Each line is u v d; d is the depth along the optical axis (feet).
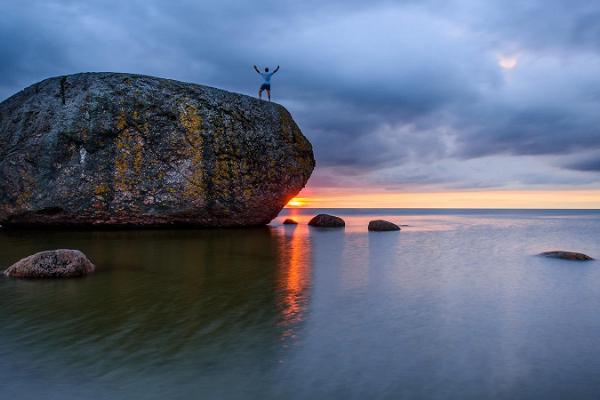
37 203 74.43
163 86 81.15
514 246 72.49
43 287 34.68
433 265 49.24
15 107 80.23
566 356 21.44
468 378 18.76
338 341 23.02
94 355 20.65
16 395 16.66
